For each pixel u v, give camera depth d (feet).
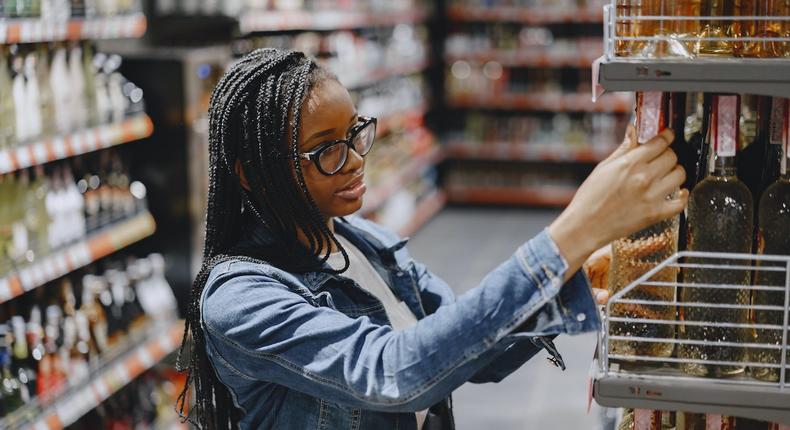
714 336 4.50
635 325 4.62
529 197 29.58
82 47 10.57
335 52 20.85
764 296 4.50
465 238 24.97
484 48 29.43
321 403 4.51
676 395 4.26
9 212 9.11
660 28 4.51
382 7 23.63
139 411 11.49
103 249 10.59
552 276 3.76
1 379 8.86
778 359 4.44
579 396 13.94
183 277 12.43
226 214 4.91
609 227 3.77
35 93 9.46
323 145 4.52
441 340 3.80
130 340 11.10
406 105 26.21
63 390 9.62
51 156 9.39
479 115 30.25
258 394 4.60
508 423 13.07
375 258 5.38
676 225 4.59
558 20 28.63
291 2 17.28
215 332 4.28
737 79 4.00
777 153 4.75
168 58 11.91
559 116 29.76
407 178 24.86
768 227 4.50
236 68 4.71
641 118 4.00
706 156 4.76
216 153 4.78
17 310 9.92
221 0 13.88
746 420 4.90
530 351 5.13
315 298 4.51
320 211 4.73
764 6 4.49
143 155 12.19
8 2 8.87
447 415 5.06
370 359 3.94
